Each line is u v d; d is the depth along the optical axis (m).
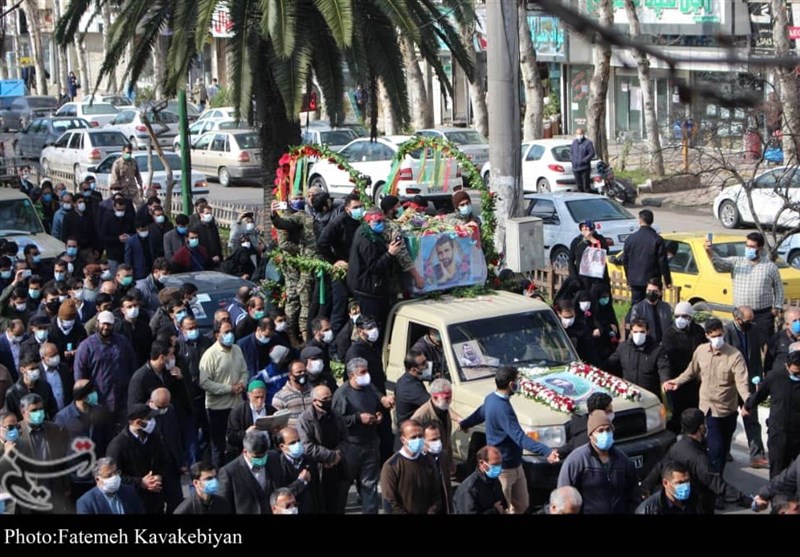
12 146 40.09
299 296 13.16
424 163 14.43
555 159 29.62
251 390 9.84
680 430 11.44
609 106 39.69
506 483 9.23
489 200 12.93
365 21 17.30
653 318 12.41
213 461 11.13
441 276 12.01
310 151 14.00
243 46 16.86
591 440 8.48
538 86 33.66
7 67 69.94
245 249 16.92
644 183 30.25
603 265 13.34
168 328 10.55
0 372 10.81
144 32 18.02
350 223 12.77
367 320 10.77
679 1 25.22
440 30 18.34
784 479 8.49
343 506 9.34
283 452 8.70
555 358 11.18
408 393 9.89
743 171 23.64
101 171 31.61
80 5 19.06
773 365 10.55
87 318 13.15
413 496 8.27
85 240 19.02
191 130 39.91
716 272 16.22
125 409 10.82
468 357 10.88
